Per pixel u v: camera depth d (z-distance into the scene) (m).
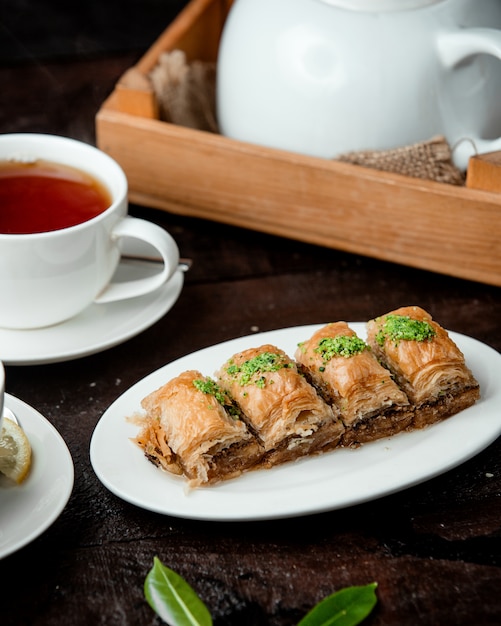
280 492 1.00
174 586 0.96
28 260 1.07
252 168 1.20
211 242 1.23
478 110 1.20
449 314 1.17
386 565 1.00
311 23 1.16
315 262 1.22
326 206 1.19
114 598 0.98
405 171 1.18
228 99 1.21
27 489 0.99
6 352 1.09
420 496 1.04
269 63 1.18
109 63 1.41
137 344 1.14
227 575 0.99
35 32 1.45
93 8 1.50
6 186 1.13
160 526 1.02
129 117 1.21
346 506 1.00
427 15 1.16
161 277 1.12
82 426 1.08
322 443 1.04
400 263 1.20
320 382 1.05
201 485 1.01
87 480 1.04
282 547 1.00
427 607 0.97
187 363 1.08
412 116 1.17
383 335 1.07
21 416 1.02
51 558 1.00
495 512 1.03
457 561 1.00
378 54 1.15
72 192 1.13
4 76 1.38
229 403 1.04
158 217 1.25
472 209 1.16
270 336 1.11
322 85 1.17
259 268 1.21
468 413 1.06
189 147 1.20
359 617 0.95
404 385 1.06
